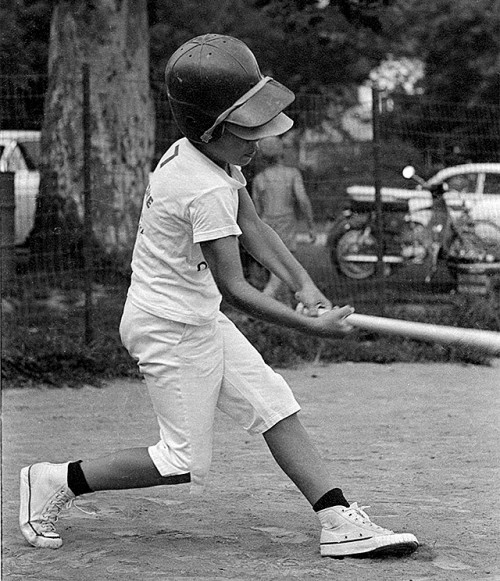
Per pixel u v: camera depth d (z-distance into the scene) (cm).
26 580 428
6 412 866
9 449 716
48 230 1250
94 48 1472
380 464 668
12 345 1046
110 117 1451
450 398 942
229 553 467
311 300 475
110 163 1403
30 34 1648
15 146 1471
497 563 452
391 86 2541
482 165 1505
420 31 2533
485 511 545
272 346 1162
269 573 437
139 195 1405
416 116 1449
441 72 2536
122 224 1318
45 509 478
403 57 2594
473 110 1455
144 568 444
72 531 504
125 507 550
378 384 1020
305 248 1566
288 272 485
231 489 594
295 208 1302
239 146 444
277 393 465
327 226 1608
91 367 1034
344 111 1639
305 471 466
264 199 1275
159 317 453
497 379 1057
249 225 485
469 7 2519
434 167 1499
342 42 2352
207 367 457
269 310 440
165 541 487
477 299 1388
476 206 1505
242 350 468
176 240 447
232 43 442
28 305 1160
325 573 437
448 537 494
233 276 440
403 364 1157
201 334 455
